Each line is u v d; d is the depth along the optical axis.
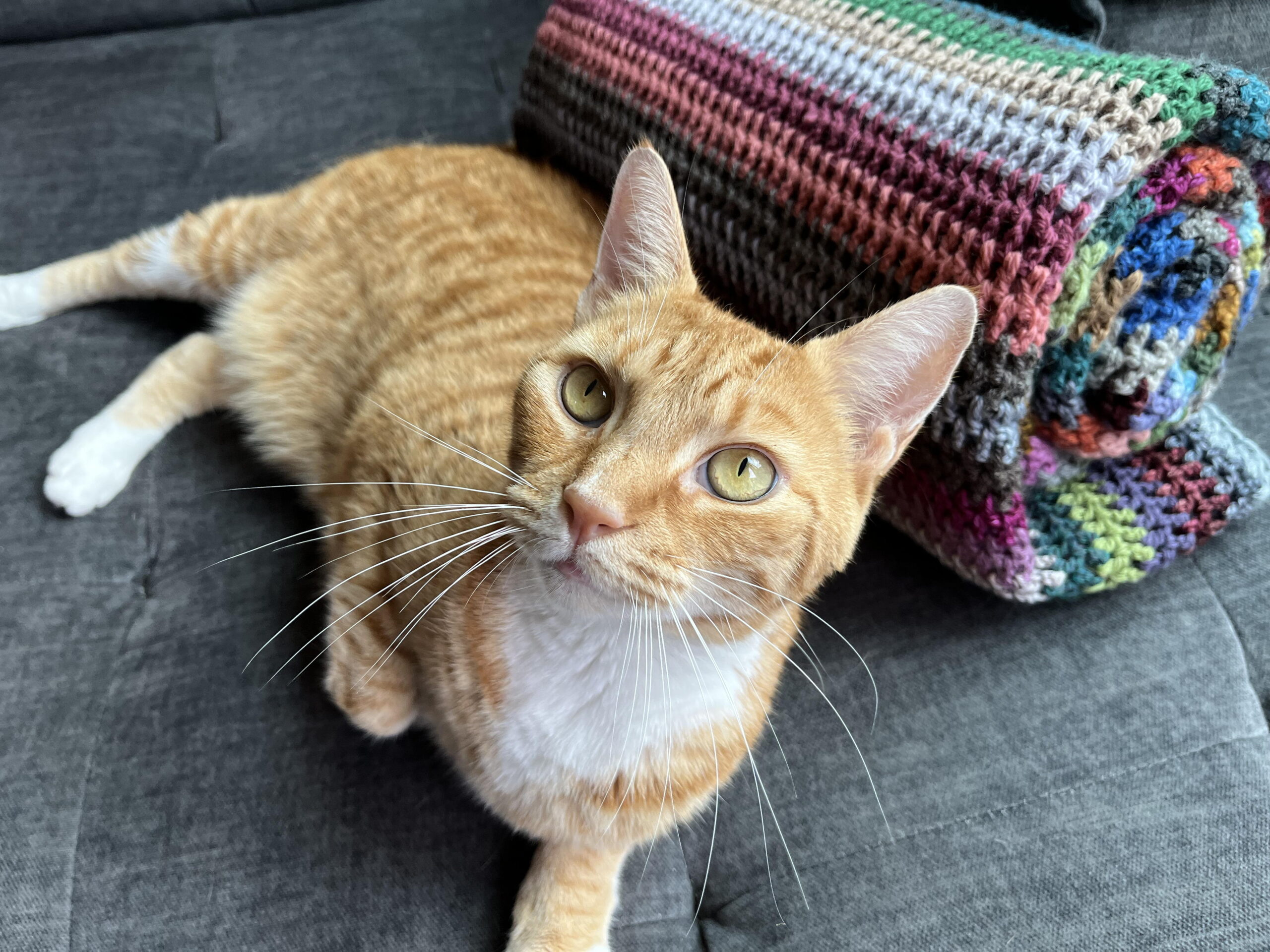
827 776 0.32
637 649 0.25
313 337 0.39
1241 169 0.28
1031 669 0.34
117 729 0.30
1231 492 0.33
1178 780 0.31
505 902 0.29
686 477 0.23
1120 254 0.28
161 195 0.47
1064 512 0.33
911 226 0.29
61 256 0.44
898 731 0.33
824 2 0.33
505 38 0.57
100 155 0.47
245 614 0.33
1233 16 0.37
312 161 0.50
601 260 0.27
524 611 0.26
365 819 0.29
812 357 0.25
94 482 0.35
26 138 0.47
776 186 0.32
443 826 0.30
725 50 0.34
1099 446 0.31
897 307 0.24
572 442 0.24
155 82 0.51
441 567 0.28
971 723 0.33
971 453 0.30
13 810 0.28
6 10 0.53
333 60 0.54
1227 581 0.36
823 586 0.37
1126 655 0.34
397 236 0.38
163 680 0.31
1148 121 0.26
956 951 0.28
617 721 0.27
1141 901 0.29
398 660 0.30
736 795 0.32
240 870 0.28
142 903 0.27
